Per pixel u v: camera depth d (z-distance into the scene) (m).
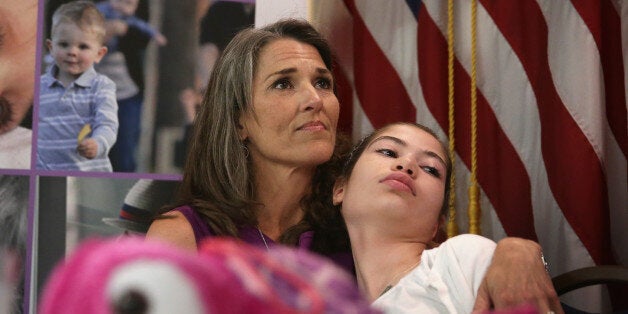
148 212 2.25
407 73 2.50
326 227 1.72
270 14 2.33
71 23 2.27
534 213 2.42
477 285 1.14
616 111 2.48
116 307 0.27
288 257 0.34
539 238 2.41
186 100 2.30
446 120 2.43
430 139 1.46
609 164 2.47
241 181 1.67
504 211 2.43
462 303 1.13
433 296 1.16
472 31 2.42
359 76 2.49
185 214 1.63
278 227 1.74
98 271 0.28
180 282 0.28
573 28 2.43
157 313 0.28
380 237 1.35
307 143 1.64
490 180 2.44
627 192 2.47
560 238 2.38
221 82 1.73
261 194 1.71
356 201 1.37
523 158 2.44
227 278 0.30
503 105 2.46
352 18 2.50
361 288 1.38
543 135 2.43
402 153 1.42
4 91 2.22
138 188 2.25
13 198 2.19
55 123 2.24
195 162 1.75
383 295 1.21
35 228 2.19
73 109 2.25
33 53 2.25
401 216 1.33
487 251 1.18
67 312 0.28
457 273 1.16
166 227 1.61
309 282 0.33
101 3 2.29
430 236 1.42
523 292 1.09
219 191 1.69
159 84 2.29
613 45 2.48
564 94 2.42
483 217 2.43
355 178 1.40
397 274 1.31
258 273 0.32
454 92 2.46
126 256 0.28
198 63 2.31
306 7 2.36
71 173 2.23
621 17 2.47
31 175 2.21
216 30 2.33
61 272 0.29
